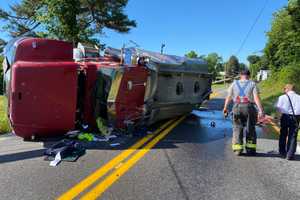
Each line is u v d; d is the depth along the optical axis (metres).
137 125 10.57
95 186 5.83
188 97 14.27
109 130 9.65
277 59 43.16
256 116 8.06
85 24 34.28
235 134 8.16
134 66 10.16
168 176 6.46
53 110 8.61
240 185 6.09
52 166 6.85
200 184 6.08
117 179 6.20
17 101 8.31
